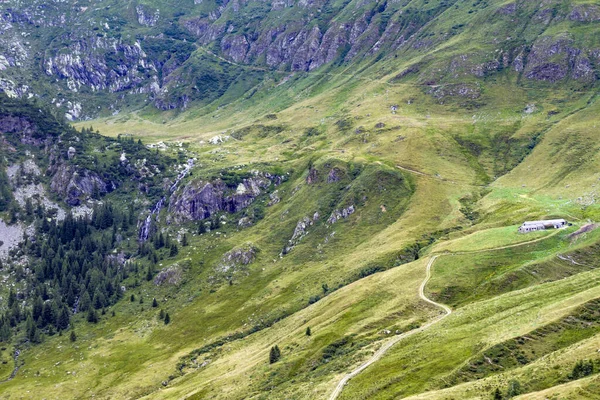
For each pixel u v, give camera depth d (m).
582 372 102.06
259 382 171.88
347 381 139.12
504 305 154.75
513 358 121.94
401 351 146.75
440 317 170.62
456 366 126.06
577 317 128.25
